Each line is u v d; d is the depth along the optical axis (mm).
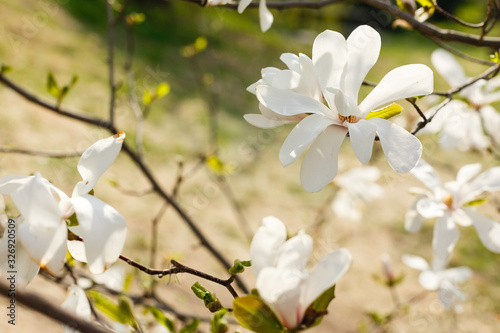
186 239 2676
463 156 3561
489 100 1079
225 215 3076
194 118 3947
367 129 715
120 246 669
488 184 893
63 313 594
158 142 3477
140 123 1289
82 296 720
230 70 4984
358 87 740
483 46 896
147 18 5332
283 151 715
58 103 1077
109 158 706
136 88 3961
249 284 2428
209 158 1400
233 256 2699
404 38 8078
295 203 3391
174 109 3994
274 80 727
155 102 3963
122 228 672
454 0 6254
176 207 1232
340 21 5398
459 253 3119
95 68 4031
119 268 1065
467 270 1260
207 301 745
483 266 3020
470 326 2381
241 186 3428
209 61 4176
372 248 3094
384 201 3545
